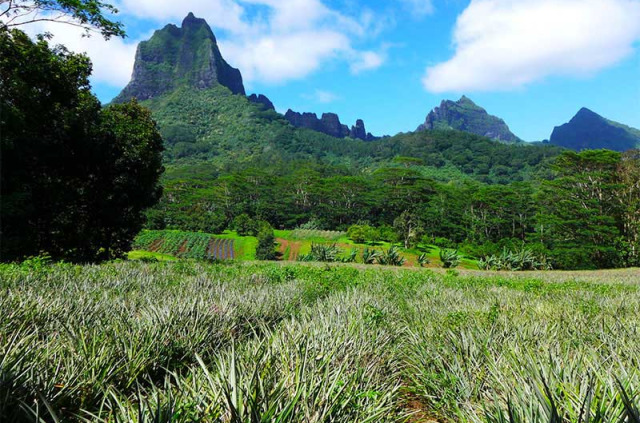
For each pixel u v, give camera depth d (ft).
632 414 6.96
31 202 58.34
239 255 228.43
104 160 70.08
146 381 11.99
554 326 17.38
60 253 69.87
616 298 33.01
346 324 17.21
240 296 24.48
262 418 7.07
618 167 189.67
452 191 324.19
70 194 66.39
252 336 18.57
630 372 10.24
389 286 45.29
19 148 54.44
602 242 182.80
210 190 391.45
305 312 21.16
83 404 9.71
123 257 88.94
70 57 65.41
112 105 83.10
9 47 52.11
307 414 7.88
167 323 15.17
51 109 61.26
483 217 286.46
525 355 11.76
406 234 240.53
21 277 28.89
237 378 8.65
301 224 351.05
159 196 88.99
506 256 147.64
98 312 18.34
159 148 84.64
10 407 8.43
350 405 9.12
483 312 21.01
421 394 13.24
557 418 7.32
